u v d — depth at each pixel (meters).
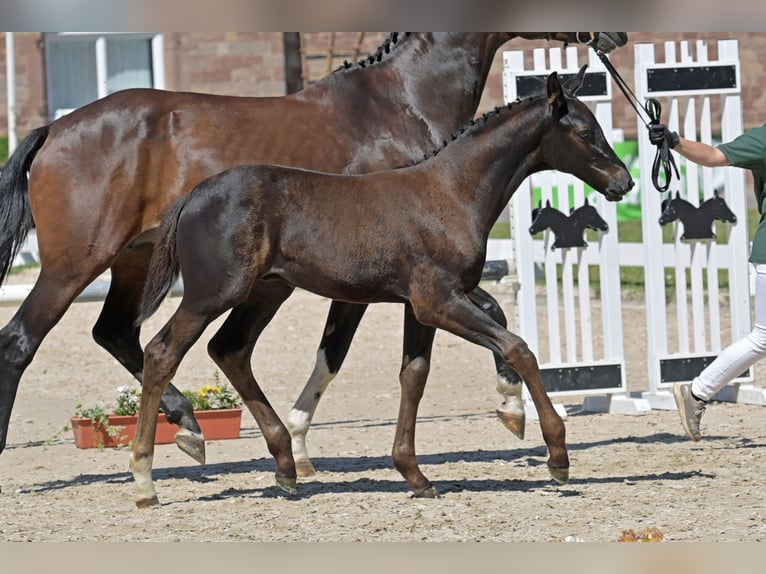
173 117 9.70
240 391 9.25
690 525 7.98
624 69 28.39
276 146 9.78
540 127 8.83
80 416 11.73
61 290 9.59
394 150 9.98
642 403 12.90
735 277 13.20
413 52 10.20
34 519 8.58
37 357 17.11
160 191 9.68
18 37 29.55
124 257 10.25
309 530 8.09
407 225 8.54
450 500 8.95
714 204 13.06
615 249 12.96
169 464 10.82
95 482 10.02
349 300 8.73
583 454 10.67
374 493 9.30
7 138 29.50
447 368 16.19
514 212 12.96
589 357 12.95
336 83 10.09
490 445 11.38
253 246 8.40
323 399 14.21
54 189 9.55
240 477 10.06
